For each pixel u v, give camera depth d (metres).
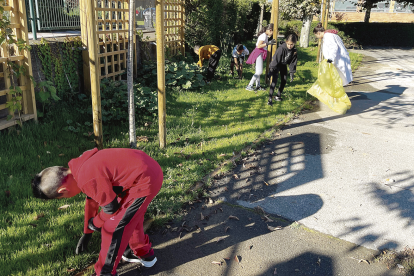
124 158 2.26
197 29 12.23
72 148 4.52
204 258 2.89
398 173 4.46
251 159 4.80
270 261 2.86
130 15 4.07
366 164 4.73
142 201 2.32
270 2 21.06
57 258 2.71
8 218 3.12
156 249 2.98
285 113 7.07
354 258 2.90
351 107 7.76
